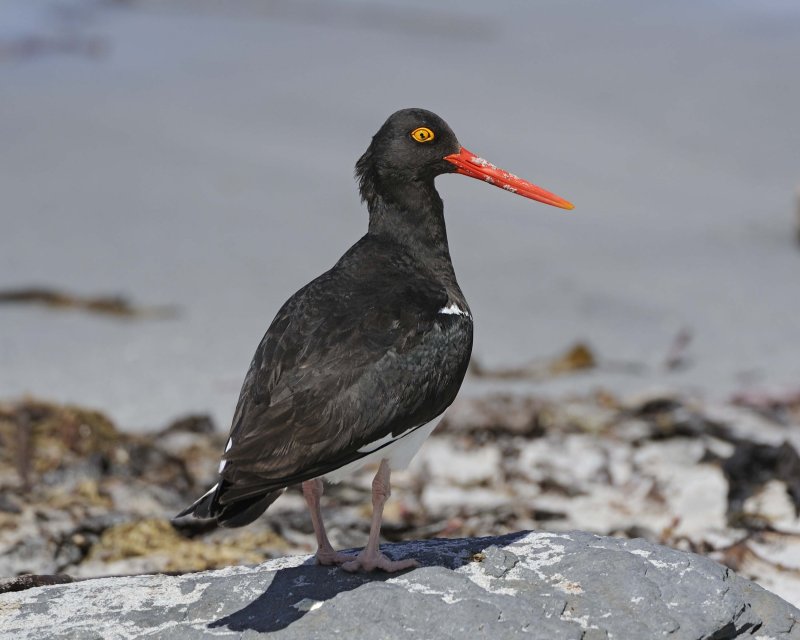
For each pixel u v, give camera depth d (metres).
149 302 15.01
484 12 28.92
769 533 9.92
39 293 14.93
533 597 6.40
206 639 6.17
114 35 25.67
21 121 20.61
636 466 11.34
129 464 10.83
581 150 21.05
